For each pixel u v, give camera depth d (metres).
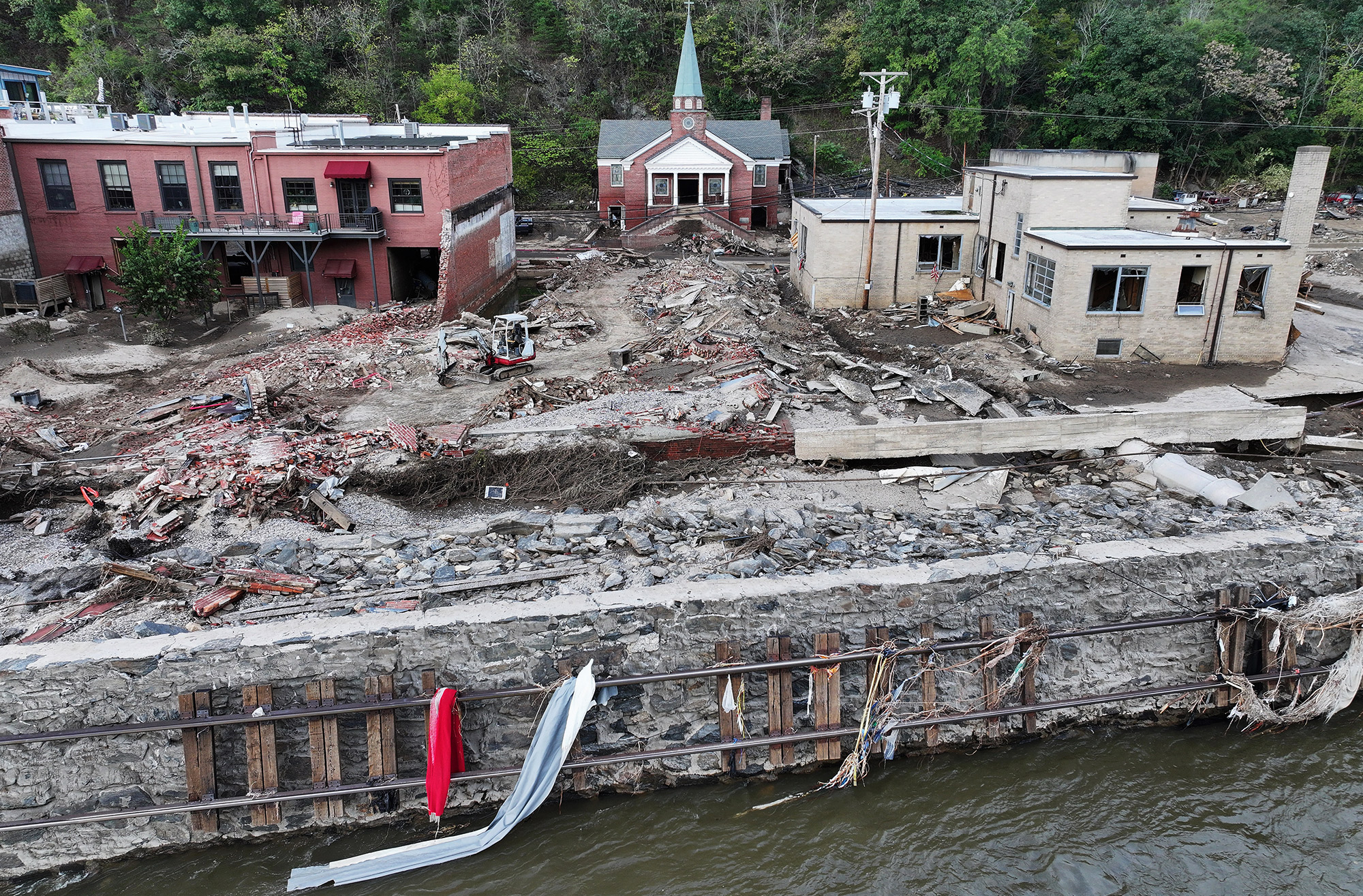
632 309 38.12
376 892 11.58
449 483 19.08
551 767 12.27
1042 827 12.54
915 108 72.00
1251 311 26.70
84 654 11.77
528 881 11.70
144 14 69.88
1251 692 13.98
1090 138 69.25
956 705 13.84
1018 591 13.75
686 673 12.49
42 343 32.75
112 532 16.89
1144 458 20.03
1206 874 11.73
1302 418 20.94
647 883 11.66
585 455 19.67
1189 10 77.75
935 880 11.65
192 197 38.38
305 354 30.11
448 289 37.78
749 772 13.36
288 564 15.48
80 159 37.66
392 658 12.19
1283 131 69.81
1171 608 14.38
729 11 76.00
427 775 11.89
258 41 66.75
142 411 24.06
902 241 34.72
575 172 69.69
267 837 12.39
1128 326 26.91
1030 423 20.33
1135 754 13.98
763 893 11.48
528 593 14.05
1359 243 50.28
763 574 14.71
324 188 38.03
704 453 20.50
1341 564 14.70
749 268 47.75
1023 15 75.25
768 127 62.97
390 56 72.25
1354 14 74.69
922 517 17.53
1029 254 29.27
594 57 75.56
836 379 24.11
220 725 11.81
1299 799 13.04
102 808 12.01
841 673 13.32
